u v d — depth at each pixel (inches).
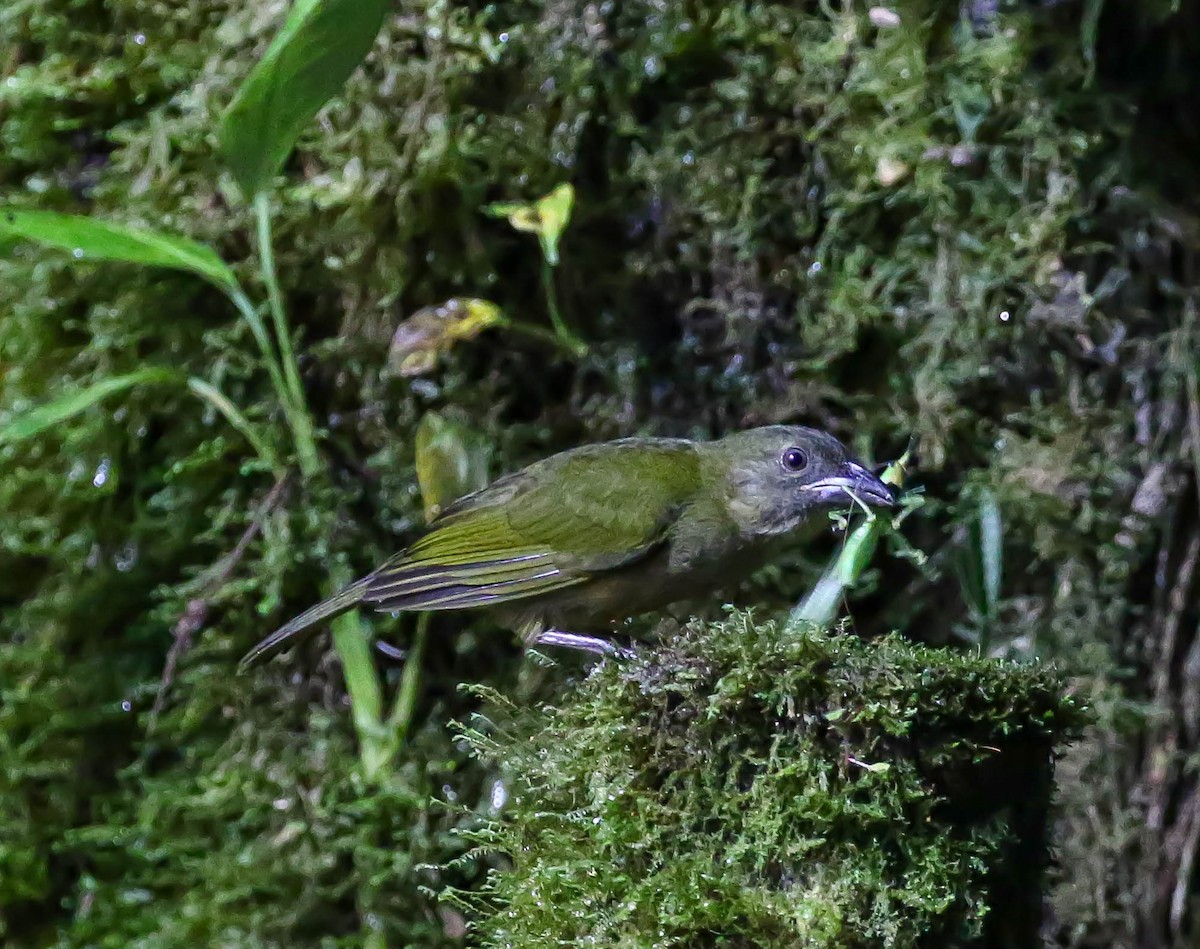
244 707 310.5
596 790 185.0
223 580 303.7
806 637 183.3
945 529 307.4
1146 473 302.5
